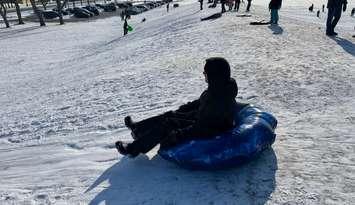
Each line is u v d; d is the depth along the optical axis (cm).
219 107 521
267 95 893
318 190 485
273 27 2047
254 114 573
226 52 1461
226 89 519
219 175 524
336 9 1808
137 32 3547
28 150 738
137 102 971
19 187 564
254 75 1077
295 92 908
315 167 541
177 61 1422
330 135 650
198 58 1419
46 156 684
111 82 1288
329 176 518
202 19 2636
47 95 1349
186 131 536
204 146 511
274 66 1179
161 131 547
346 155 576
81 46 3484
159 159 582
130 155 563
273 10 2134
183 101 912
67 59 2755
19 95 1545
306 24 2400
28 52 3228
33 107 1175
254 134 523
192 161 514
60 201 504
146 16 6494
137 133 587
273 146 611
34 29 5453
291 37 1748
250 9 3338
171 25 2956
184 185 508
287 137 646
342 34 1944
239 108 605
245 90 938
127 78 1302
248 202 465
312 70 1115
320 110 783
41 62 2689
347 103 823
